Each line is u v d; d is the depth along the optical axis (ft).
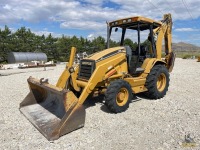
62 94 15.26
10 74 51.83
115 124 17.03
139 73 23.25
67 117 15.20
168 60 28.14
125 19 22.80
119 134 15.28
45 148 13.44
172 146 13.42
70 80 19.95
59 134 14.74
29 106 20.66
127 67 22.38
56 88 16.66
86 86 18.35
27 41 124.67
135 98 24.47
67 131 15.24
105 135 15.12
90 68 19.93
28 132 15.74
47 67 75.51
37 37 126.72
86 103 22.58
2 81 39.86
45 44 126.52
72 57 19.81
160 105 21.84
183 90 28.53
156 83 23.34
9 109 21.12
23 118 18.51
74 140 14.40
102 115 19.01
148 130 15.88
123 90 19.66
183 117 18.38
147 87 23.18
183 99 24.03
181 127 16.22
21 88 31.86
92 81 18.66
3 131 15.97
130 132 15.58
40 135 15.23
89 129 16.07
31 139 14.65
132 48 24.45
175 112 19.70
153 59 23.80
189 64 71.77
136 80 21.63
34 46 124.36
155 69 23.45
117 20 23.62
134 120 17.84
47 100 20.44
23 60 96.37
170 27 28.14
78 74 21.34
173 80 36.19
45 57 105.50
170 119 17.97
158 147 13.35
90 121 17.60
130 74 22.75
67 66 19.95
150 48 24.93
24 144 13.98
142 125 16.81
